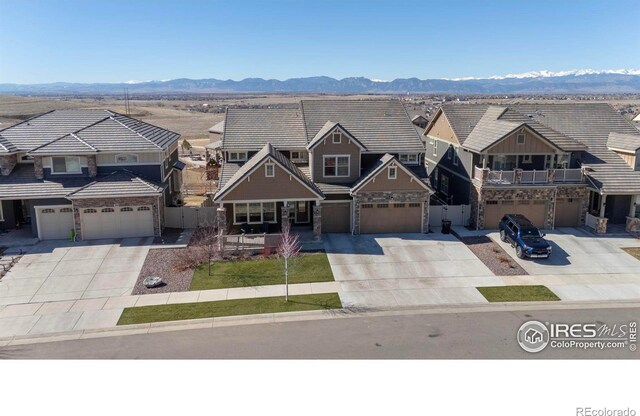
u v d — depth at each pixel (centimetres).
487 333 1798
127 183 2936
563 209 3133
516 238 2655
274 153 2942
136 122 3506
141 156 3088
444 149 3744
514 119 3347
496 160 3158
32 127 3238
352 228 3033
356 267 2481
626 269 2445
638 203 3117
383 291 2197
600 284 2262
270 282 2302
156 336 1802
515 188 3022
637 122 4791
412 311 1998
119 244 2814
